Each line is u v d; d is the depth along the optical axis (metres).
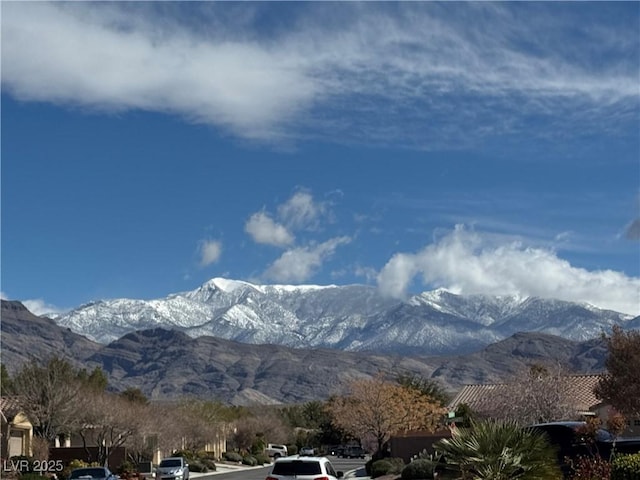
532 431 25.17
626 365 32.66
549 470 22.30
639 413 32.53
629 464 19.45
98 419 65.25
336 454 109.25
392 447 62.75
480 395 64.75
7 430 58.47
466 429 23.44
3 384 69.19
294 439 121.75
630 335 33.62
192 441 93.12
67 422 63.59
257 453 102.69
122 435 67.00
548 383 54.66
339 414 68.31
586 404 56.25
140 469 66.62
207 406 105.81
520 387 54.94
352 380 71.31
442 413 64.00
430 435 62.53
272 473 24.69
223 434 107.25
